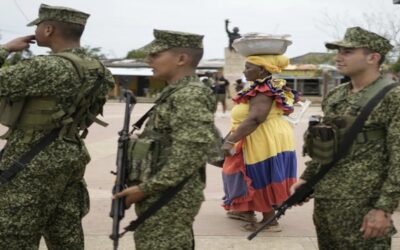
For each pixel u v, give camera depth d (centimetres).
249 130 481
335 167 306
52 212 354
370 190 296
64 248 374
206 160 285
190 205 295
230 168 522
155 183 282
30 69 320
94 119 362
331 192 306
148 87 4344
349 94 314
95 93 351
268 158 506
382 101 294
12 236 329
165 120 292
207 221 564
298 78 4484
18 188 328
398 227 533
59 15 346
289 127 522
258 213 607
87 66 346
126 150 304
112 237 298
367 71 306
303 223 561
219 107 2936
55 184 339
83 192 384
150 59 304
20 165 327
